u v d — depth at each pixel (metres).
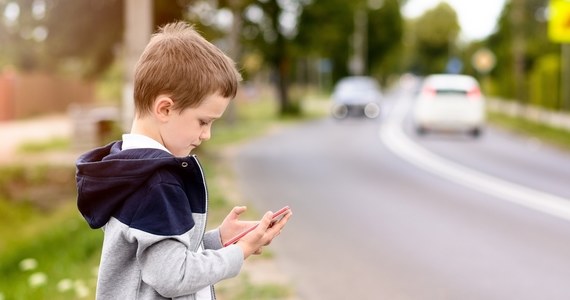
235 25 27.34
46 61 19.52
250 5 27.56
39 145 20.92
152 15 14.84
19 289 6.40
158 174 1.92
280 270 6.55
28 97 38.50
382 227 8.89
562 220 9.59
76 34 17.50
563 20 26.55
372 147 19.89
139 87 2.00
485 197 11.52
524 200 11.23
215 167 14.38
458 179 13.68
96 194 1.93
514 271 6.86
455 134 25.50
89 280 6.30
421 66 143.00
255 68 35.16
